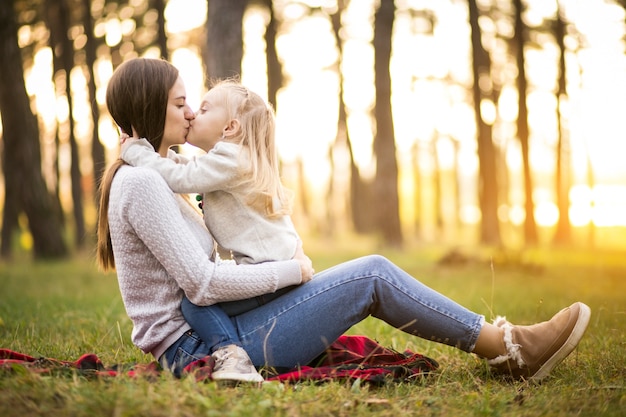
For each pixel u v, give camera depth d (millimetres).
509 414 2410
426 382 2854
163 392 2322
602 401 2535
